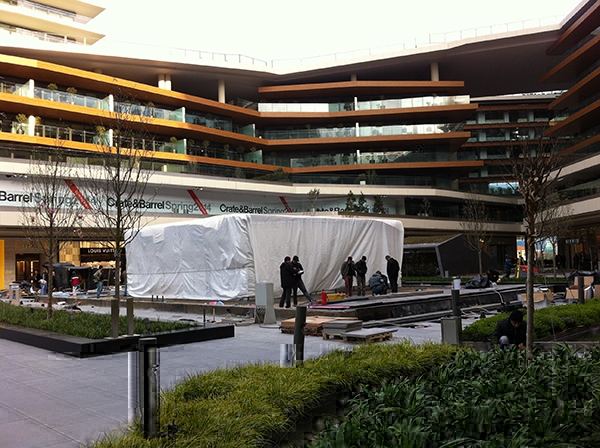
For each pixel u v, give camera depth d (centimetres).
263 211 4059
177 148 4072
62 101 3516
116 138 1430
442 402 415
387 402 403
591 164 3453
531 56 4969
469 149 5888
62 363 802
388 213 4266
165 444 326
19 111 3497
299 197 4303
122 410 531
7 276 3150
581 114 3944
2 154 2773
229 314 1418
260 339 1027
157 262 1833
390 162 4675
